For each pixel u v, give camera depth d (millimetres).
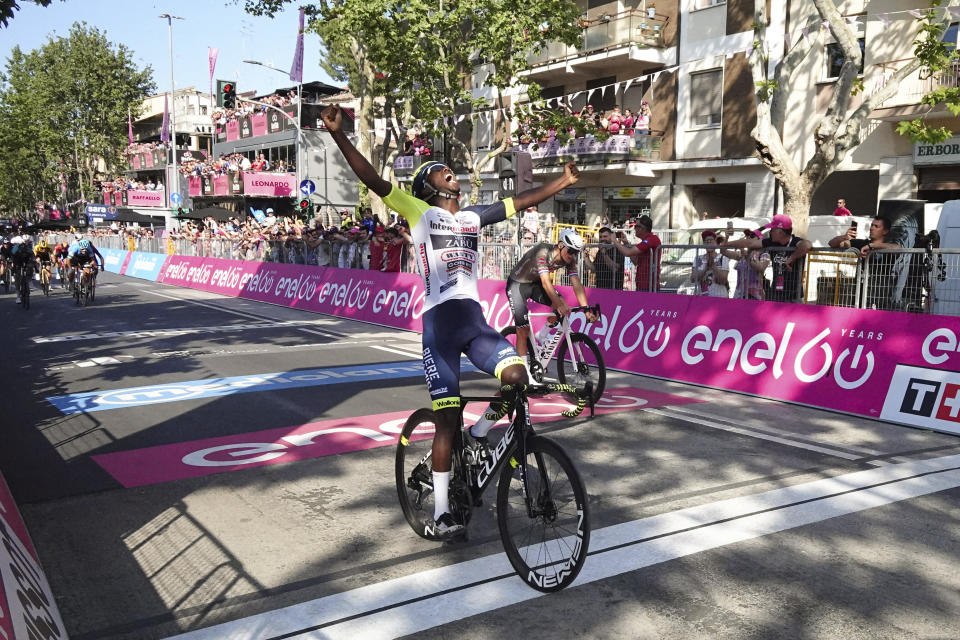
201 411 6531
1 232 44500
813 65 17984
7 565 2611
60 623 2814
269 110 40594
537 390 3227
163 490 4473
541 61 25078
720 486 4539
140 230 33219
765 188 19828
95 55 51906
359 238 15086
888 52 16375
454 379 3430
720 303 7934
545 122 19922
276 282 17797
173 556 3529
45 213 57312
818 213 19266
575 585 3225
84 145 53438
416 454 5207
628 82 17328
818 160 12359
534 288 6746
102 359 9398
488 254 11547
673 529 3842
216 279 21359
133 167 57094
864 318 6664
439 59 18172
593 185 24797
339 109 3158
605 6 24062
